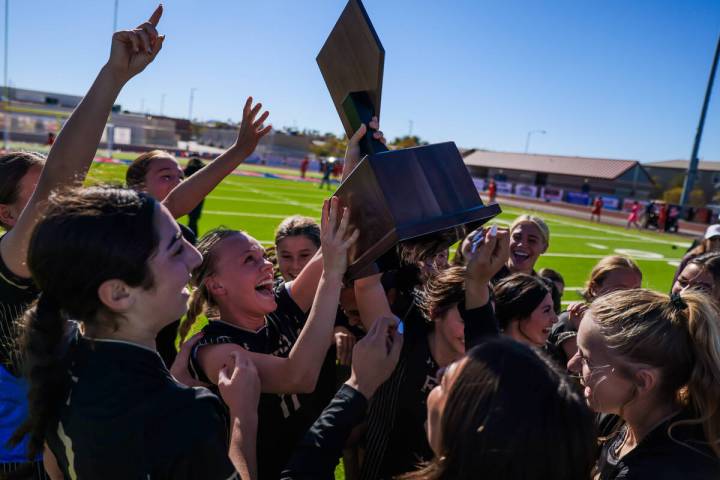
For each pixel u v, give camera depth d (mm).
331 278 1429
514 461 970
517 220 4234
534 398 1002
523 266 4125
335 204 1416
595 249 14875
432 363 1869
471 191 1438
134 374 1066
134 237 1049
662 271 12008
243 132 2293
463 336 1812
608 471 1547
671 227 25797
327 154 73812
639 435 1465
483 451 981
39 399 1132
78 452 1062
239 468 1264
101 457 1026
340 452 1299
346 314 2281
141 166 3215
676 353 1375
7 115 37031
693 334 1376
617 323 1457
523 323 2424
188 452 1007
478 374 1050
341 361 2014
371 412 1864
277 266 3086
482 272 1731
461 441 1012
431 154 1396
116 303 1073
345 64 1559
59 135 1512
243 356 1482
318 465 1243
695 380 1362
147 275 1078
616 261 3420
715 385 1340
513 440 970
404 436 1818
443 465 1051
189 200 2305
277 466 1750
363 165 1292
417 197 1313
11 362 1581
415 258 1554
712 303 1438
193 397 1077
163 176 3184
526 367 1052
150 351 1127
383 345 1425
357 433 1934
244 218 14078
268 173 38281
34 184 1902
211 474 1025
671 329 1393
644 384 1406
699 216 31047
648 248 16406
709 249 4797
